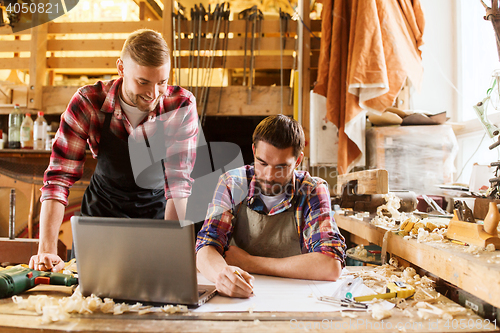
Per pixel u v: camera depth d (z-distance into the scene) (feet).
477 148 7.75
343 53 8.13
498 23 4.20
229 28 9.71
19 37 10.36
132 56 3.71
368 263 4.62
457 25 8.60
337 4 8.12
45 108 9.85
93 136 4.56
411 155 7.75
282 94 9.46
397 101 8.69
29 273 3.26
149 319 2.53
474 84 8.03
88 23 9.87
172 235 2.65
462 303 3.00
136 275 2.78
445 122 7.82
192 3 10.91
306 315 2.61
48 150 9.02
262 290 3.22
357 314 2.63
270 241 4.19
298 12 9.68
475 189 5.34
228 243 4.22
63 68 10.04
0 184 9.30
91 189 5.08
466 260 2.60
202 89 9.50
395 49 7.52
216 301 2.92
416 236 3.73
